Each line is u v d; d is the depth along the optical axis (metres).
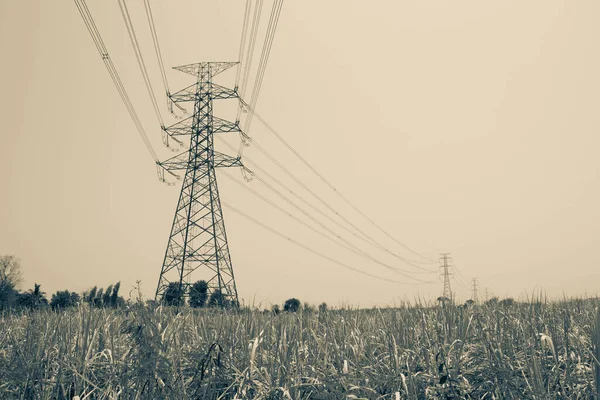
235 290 35.09
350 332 8.10
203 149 40.84
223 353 6.28
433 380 6.06
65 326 7.98
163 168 42.00
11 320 10.23
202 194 39.12
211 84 42.97
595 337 6.24
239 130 41.69
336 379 5.80
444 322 7.77
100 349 6.93
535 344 6.90
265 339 7.16
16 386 5.83
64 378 5.94
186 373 5.99
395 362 6.24
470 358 6.76
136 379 5.38
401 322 8.28
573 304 10.79
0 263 53.81
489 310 9.23
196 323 8.77
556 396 5.70
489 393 6.10
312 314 10.30
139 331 5.92
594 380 5.70
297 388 5.48
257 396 5.48
